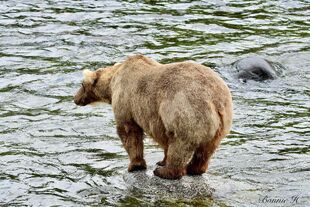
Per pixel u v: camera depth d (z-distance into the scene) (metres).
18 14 24.12
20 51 20.89
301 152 14.42
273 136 15.34
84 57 20.59
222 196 12.36
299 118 16.41
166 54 20.94
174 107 12.04
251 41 22.20
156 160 14.00
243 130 15.69
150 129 12.78
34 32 22.47
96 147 14.89
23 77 19.05
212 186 12.71
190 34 22.67
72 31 22.64
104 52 20.98
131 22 23.61
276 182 12.91
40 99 17.70
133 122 13.27
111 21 23.62
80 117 16.62
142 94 12.74
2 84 18.56
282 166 13.67
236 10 25.03
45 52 20.88
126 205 12.22
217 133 12.14
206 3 25.69
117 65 14.34
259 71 19.03
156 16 24.23
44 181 13.33
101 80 14.28
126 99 13.12
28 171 13.76
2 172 13.71
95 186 13.03
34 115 16.72
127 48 21.34
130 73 13.16
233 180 12.99
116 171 13.65
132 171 13.48
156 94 12.45
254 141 15.05
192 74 12.20
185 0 26.00
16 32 22.42
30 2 25.42
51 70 19.58
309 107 17.14
